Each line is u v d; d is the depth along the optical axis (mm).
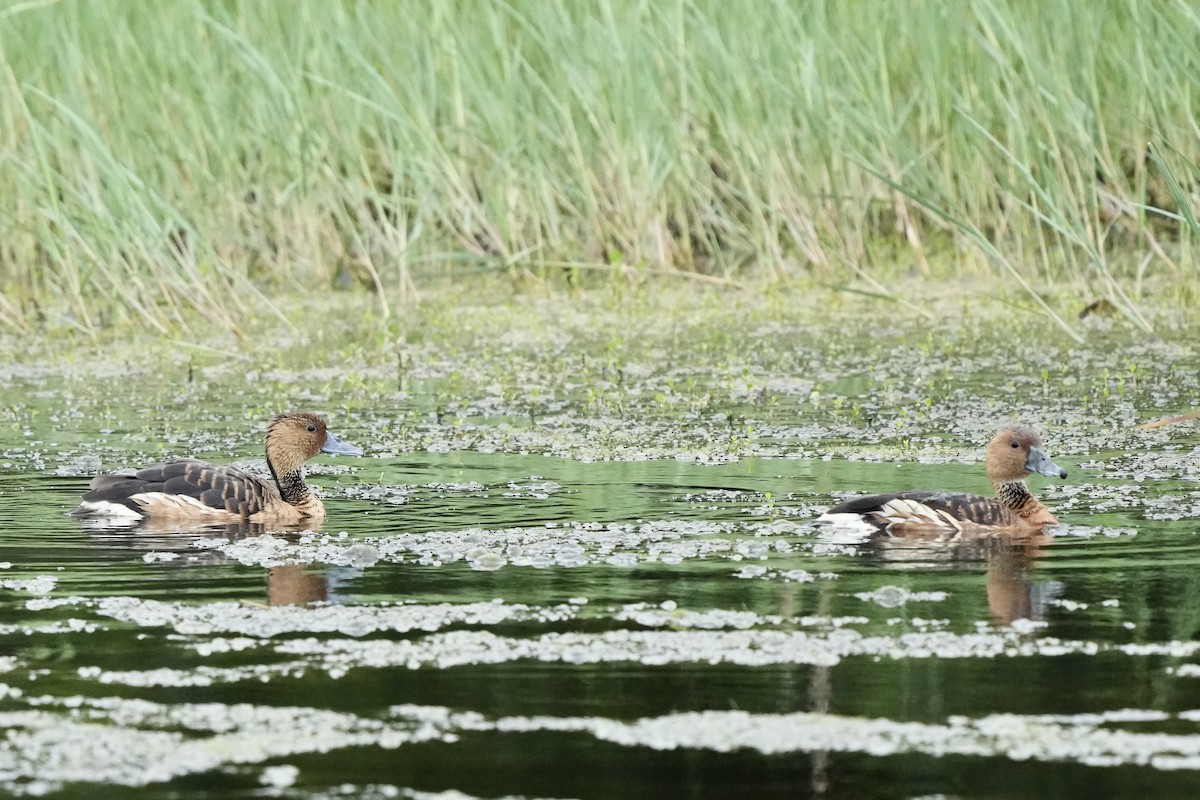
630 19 24656
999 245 24969
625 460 15148
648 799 7258
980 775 7477
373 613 10039
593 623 9773
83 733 8086
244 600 10398
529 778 7504
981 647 9250
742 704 8391
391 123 25062
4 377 20625
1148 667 8867
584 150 25500
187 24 24562
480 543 11977
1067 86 22172
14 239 24766
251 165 25688
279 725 8156
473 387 19391
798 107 23766
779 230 27016
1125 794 7246
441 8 24453
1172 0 21109
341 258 27156
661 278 25953
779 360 20641
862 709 8297
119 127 23844
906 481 14031
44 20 23391
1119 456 14953
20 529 12688
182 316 24375
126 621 9945
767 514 12867
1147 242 26062
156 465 13453
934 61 23750
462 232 26688
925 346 20609
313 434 13430
